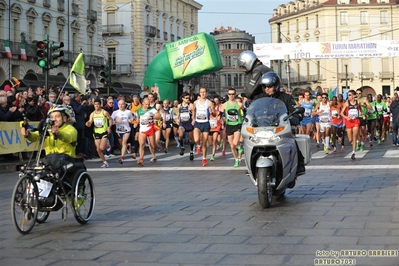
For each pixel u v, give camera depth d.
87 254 5.98
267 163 8.24
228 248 6.00
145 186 11.50
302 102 20.77
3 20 42.44
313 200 8.99
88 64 53.91
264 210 8.25
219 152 20.81
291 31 94.12
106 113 16.06
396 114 21.80
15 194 6.98
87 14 54.84
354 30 85.31
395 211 7.77
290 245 6.03
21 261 5.79
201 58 29.27
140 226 7.39
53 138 7.77
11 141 16.12
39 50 17.98
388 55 38.09
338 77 85.19
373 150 19.14
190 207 8.73
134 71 65.56
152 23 69.06
